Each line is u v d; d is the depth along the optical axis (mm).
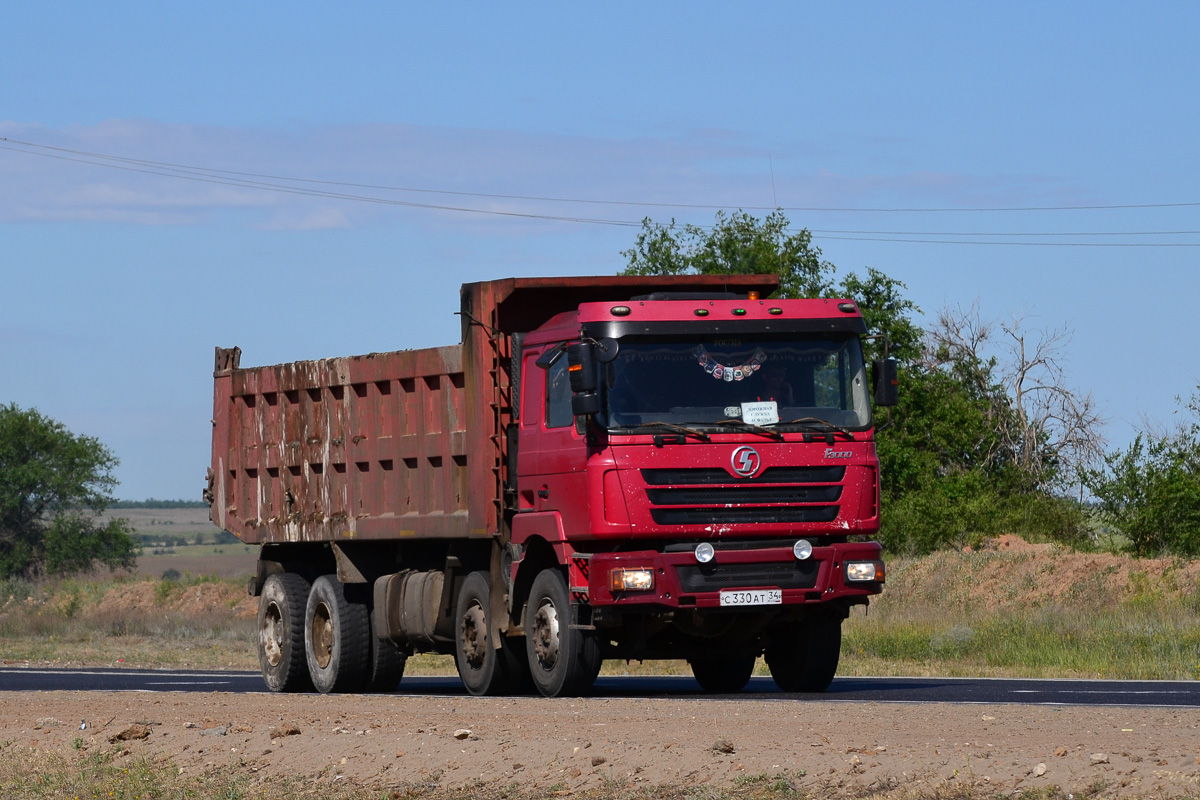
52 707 26328
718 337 25984
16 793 19516
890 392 26609
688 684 34438
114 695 29344
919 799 14914
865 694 26656
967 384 96375
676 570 25203
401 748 19344
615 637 27312
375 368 33562
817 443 25953
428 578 31922
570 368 25219
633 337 25656
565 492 26219
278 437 37969
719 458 25438
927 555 69875
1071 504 78188
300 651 36406
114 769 20266
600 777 17031
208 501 41500
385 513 33375
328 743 20094
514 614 28203
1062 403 93688
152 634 73438
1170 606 50906
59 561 154250
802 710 21734
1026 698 24859
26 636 74250
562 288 29219
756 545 25672
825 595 25828
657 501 25203
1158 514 65688
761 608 25688
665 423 25438
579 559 25844
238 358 40844
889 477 84188
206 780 19359
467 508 30016
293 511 37094
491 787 17391
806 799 15320
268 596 37500
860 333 26734
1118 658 38750
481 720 21422
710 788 15945
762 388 26047
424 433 31750
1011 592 58594
